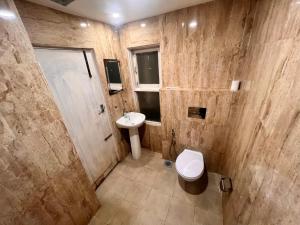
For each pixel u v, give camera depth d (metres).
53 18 1.31
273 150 0.68
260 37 1.11
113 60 2.07
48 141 1.16
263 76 0.95
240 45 1.46
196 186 2.00
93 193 1.69
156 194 1.94
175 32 1.67
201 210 1.70
